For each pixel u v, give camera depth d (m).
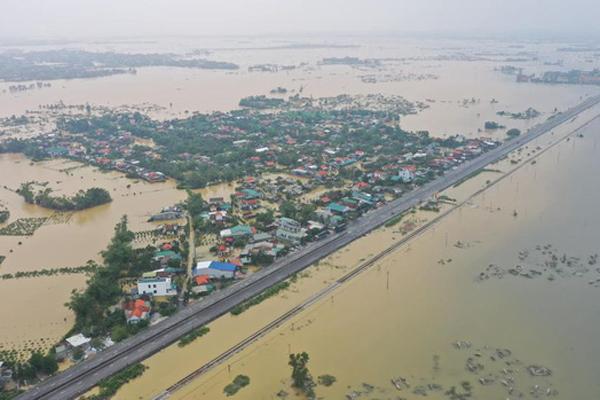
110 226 151.38
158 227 148.75
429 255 126.56
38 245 139.12
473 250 128.62
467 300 106.12
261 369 86.69
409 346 91.62
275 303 106.44
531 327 96.62
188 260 126.56
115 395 81.12
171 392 81.50
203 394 81.12
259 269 121.06
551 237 134.75
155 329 98.19
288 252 129.00
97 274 115.31
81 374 85.81
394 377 83.88
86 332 96.69
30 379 84.62
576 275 115.12
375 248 130.88
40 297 112.44
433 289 110.69
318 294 109.38
